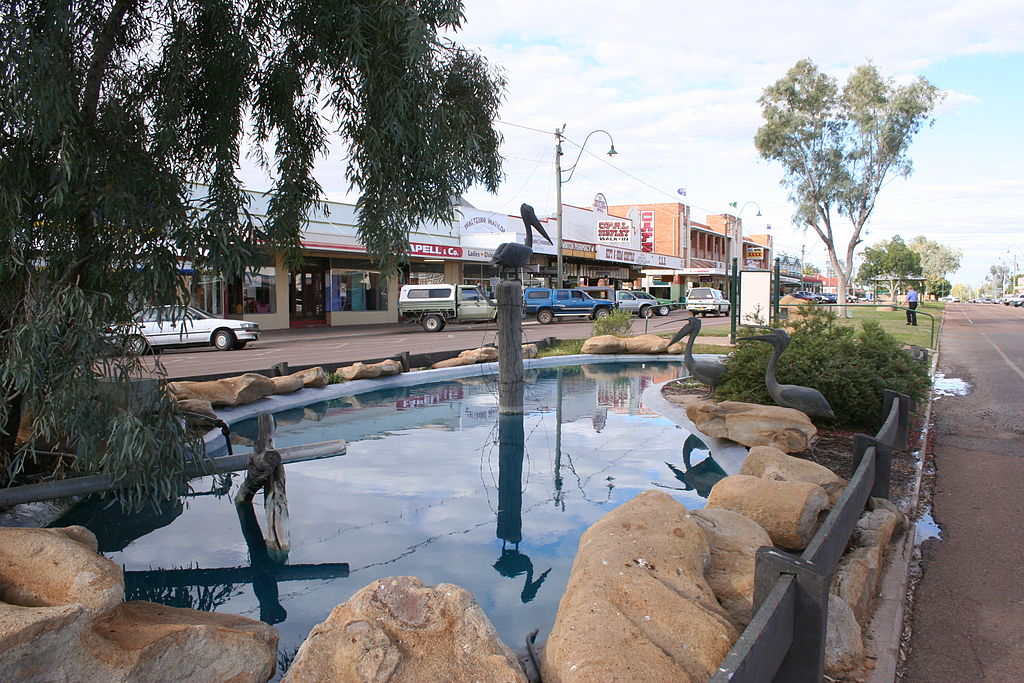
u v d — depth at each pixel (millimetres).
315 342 24062
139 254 4320
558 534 4988
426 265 36719
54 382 4199
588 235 47719
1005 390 12211
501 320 9594
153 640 2781
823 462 6652
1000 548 4793
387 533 5039
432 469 6777
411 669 2682
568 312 32531
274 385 9977
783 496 4391
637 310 37594
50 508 5430
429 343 22625
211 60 5141
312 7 5227
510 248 9438
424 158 5188
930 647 3520
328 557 4617
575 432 8508
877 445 4996
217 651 2906
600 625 2717
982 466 6930
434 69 5168
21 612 2566
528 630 3572
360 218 5496
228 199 4719
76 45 4441
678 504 3830
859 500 4125
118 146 4586
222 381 9375
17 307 4449
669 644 2664
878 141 34344
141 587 4207
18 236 4195
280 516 4754
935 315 38562
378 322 35344
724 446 7398
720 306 40531
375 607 2967
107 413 4371
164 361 17328
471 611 2969
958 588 4195
